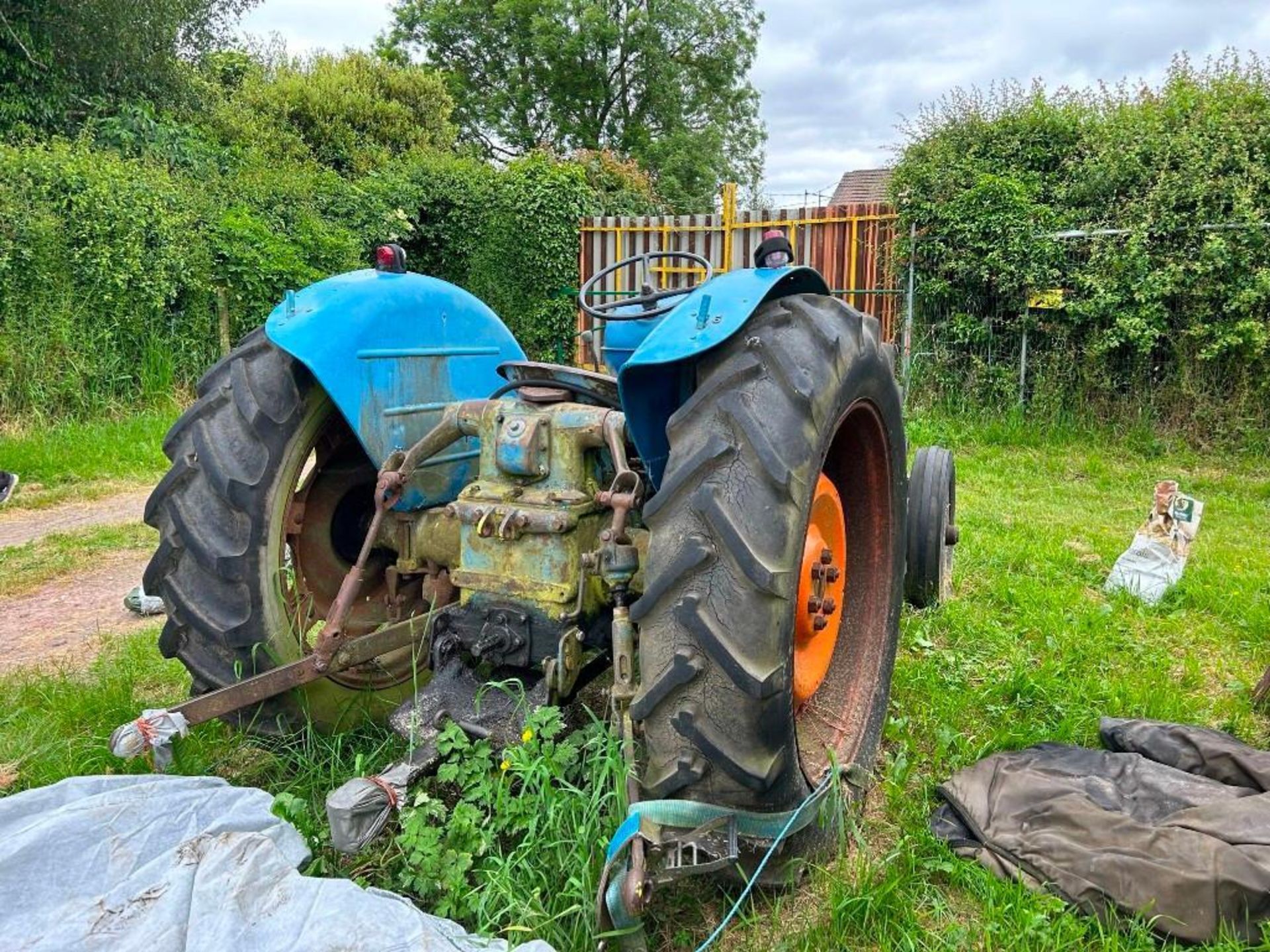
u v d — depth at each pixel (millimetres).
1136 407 8883
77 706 2939
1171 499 4355
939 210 9531
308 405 2457
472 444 2793
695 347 1933
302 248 11195
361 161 17203
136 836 1943
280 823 2059
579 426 2262
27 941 1659
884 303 10492
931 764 2742
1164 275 8453
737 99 32000
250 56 19391
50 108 12023
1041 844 2207
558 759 2049
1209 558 5016
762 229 11570
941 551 3809
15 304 8273
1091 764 2557
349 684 2666
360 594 2830
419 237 14508
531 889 1929
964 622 3781
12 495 6438
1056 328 9148
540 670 2264
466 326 2807
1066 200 9172
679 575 1794
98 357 8672
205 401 2482
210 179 11305
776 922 1995
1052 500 6613
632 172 20672
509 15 29312
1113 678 3334
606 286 13320
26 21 11961
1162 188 8547
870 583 2729
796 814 1969
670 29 30031
